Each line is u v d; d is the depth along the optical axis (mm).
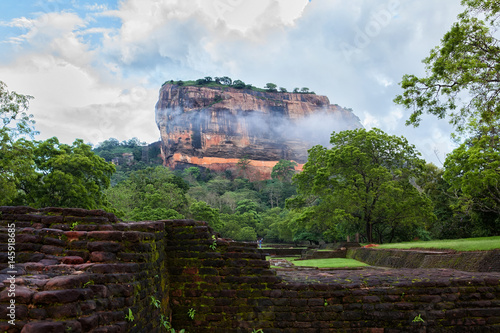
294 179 35250
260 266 7523
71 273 4547
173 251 7559
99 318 3912
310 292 7219
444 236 33938
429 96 14023
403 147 31688
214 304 7281
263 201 104812
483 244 12242
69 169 26688
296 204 36312
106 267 4746
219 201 84188
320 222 33375
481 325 6988
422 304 7105
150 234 6105
